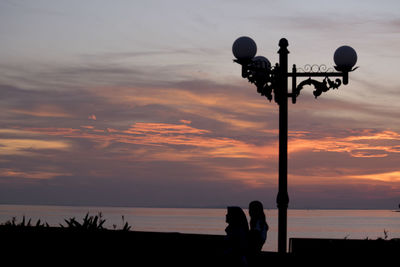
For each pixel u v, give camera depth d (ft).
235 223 28.40
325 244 30.50
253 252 27.99
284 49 32.24
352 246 30.14
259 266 29.17
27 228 34.78
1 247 33.76
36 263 33.40
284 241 30.89
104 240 33.37
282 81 32.12
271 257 30.96
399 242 30.04
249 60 31.96
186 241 33.06
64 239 33.65
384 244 29.94
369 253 29.40
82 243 33.47
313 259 29.86
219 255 32.45
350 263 29.37
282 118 31.96
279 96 32.12
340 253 29.66
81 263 33.32
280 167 31.68
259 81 32.24
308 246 30.30
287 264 30.32
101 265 33.06
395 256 29.12
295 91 32.96
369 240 30.71
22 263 33.55
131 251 33.04
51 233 33.94
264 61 32.83
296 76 32.86
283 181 31.50
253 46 31.83
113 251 33.17
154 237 33.42
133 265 32.94
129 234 33.58
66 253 33.47
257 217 29.04
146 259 32.86
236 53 31.94
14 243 33.83
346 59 33.06
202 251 32.68
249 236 28.12
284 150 31.73
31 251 33.63
